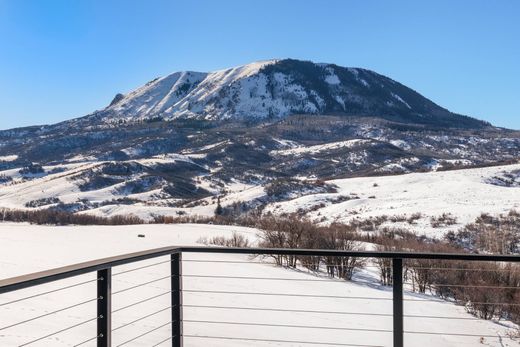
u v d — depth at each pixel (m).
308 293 11.14
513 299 11.10
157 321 6.62
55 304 7.19
